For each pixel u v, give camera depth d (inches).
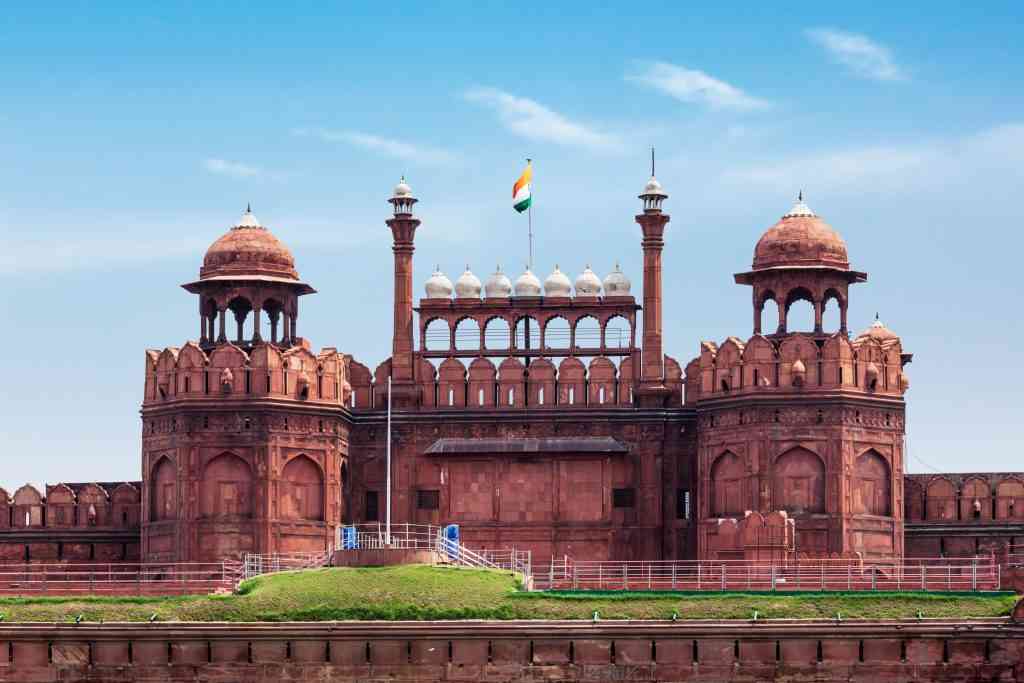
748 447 3144.7
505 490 3304.6
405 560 2952.8
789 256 3238.2
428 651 2765.7
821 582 2925.7
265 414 3203.7
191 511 3193.9
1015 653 2701.8
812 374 3137.3
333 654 2775.6
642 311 3348.9
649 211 3339.1
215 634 2783.0
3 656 2805.1
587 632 2755.9
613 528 3284.9
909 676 2721.5
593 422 3314.5
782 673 2736.2
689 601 2827.3
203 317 3329.2
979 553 3245.6
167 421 3238.2
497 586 2881.4
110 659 2797.7
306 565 3107.8
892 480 3169.3
